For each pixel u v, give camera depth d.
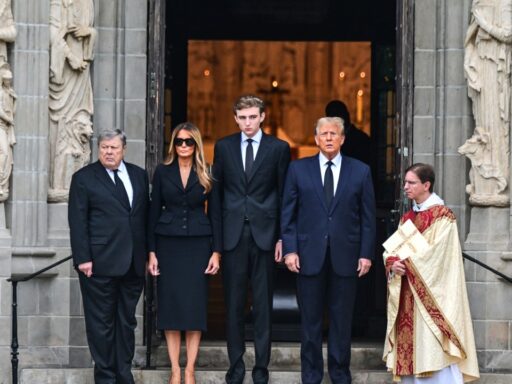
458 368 15.55
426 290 15.41
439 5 18.55
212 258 16.48
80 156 18.42
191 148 16.42
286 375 17.45
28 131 18.03
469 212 18.42
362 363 18.28
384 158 23.42
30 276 17.12
